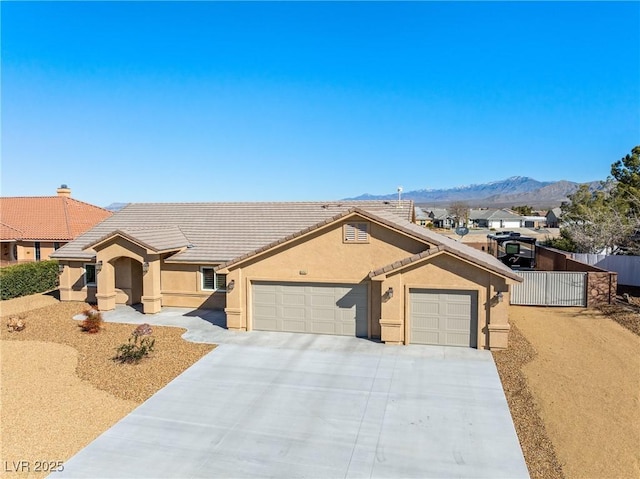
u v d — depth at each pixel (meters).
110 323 21.41
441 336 17.56
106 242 23.66
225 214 28.14
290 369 15.42
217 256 23.78
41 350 17.34
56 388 13.84
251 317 19.84
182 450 10.59
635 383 13.91
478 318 17.05
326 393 13.56
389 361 16.03
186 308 24.25
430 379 14.45
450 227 116.25
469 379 14.39
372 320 18.69
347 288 18.95
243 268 19.77
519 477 9.47
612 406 12.39
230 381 14.45
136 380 14.48
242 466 9.98
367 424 11.74
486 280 16.89
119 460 10.19
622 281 30.41
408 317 17.66
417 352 16.89
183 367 15.61
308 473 9.72
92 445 10.75
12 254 38.78
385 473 9.70
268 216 27.22
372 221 18.39
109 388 13.88
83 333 19.70
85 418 12.02
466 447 10.62
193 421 11.93
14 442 10.84
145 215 29.28
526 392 13.35
